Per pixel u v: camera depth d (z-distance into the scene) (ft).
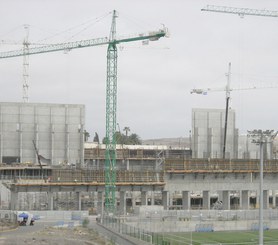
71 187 413.80
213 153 594.65
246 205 469.98
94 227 293.02
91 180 419.54
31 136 496.64
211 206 541.34
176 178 442.91
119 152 570.05
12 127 492.95
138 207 387.14
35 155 496.23
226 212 349.61
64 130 504.84
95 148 572.10
